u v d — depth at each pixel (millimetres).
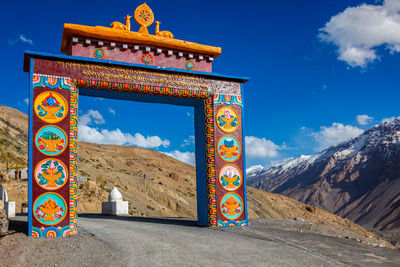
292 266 9016
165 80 15406
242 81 16906
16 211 29125
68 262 9148
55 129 13195
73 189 13125
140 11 15867
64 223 12734
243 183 16188
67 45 15461
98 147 131250
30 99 13039
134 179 78125
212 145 15930
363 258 10094
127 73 14773
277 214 105562
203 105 16328
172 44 15758
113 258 9461
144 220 18297
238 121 16531
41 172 12797
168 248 10703
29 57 13383
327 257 10023
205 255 9992
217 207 15602
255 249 10789
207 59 16609
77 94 13883
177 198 79875
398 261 9906
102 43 14836
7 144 52344
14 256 9625
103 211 23859
